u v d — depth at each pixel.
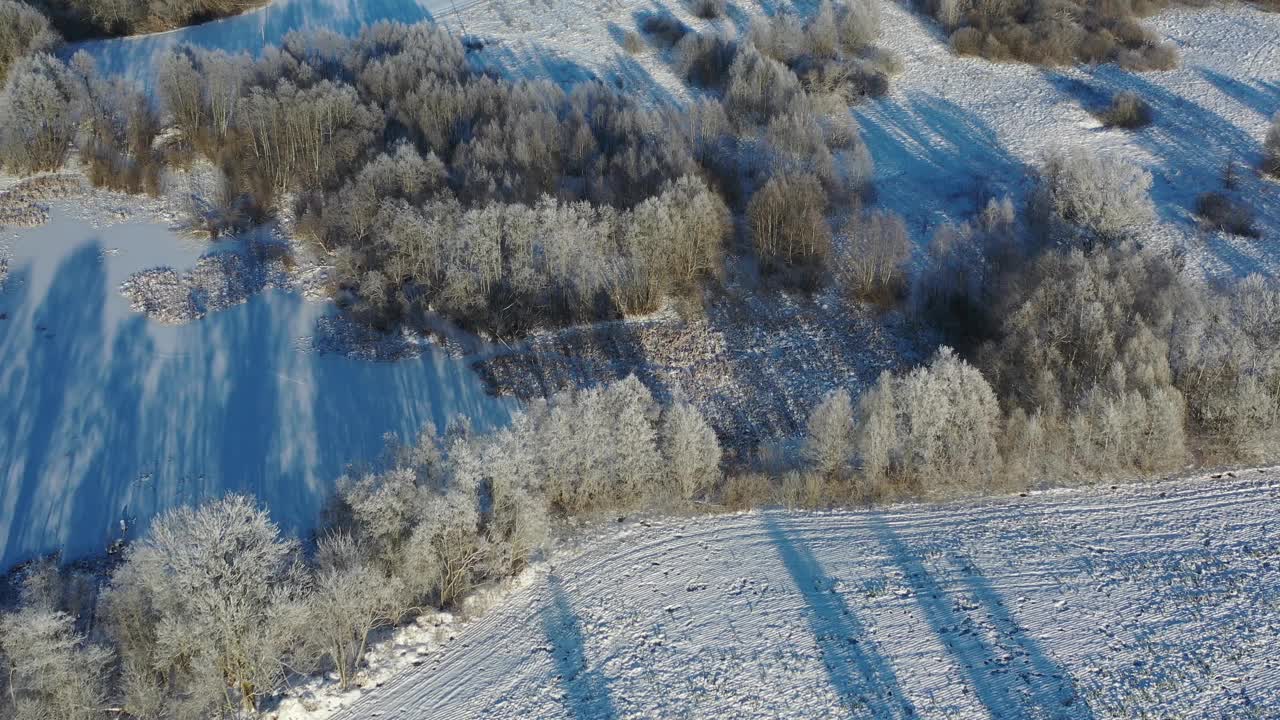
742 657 38.25
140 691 33.22
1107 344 49.06
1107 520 45.19
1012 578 42.00
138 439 49.34
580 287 58.19
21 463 47.50
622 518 45.28
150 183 66.81
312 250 62.91
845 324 59.06
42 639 32.22
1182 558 43.00
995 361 50.38
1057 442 47.38
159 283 59.50
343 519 41.25
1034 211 64.31
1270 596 40.84
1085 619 39.97
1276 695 36.41
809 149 70.00
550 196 62.97
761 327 59.00
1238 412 48.09
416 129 69.50
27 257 60.84
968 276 59.00
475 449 41.59
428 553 38.00
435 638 38.47
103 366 53.56
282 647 35.09
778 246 62.34
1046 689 36.88
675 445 45.09
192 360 54.47
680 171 64.44
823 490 46.28
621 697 36.53
